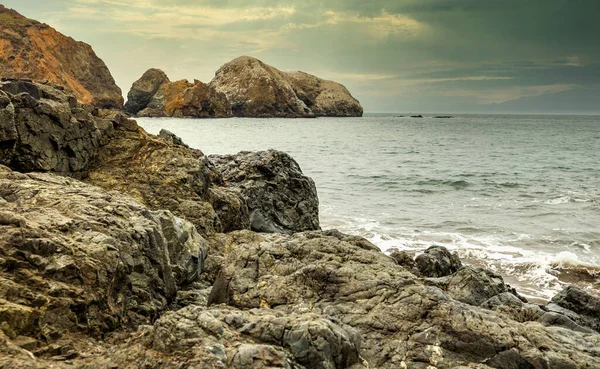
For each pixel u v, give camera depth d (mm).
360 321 7520
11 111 12930
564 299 10859
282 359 5918
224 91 183000
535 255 20312
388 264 9070
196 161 16391
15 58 121875
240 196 18047
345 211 28688
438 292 7957
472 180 41281
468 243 21984
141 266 8750
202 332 6293
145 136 16875
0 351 5855
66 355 6410
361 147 71750
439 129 139000
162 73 171875
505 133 121062
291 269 8859
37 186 10297
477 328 7168
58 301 6910
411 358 6855
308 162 51812
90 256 7766
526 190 36750
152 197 14516
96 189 11070
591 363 6691
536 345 7023
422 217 27312
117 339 7359
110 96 145125
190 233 11305
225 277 8828
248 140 73750
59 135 13938
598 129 147125
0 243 7121
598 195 34469
